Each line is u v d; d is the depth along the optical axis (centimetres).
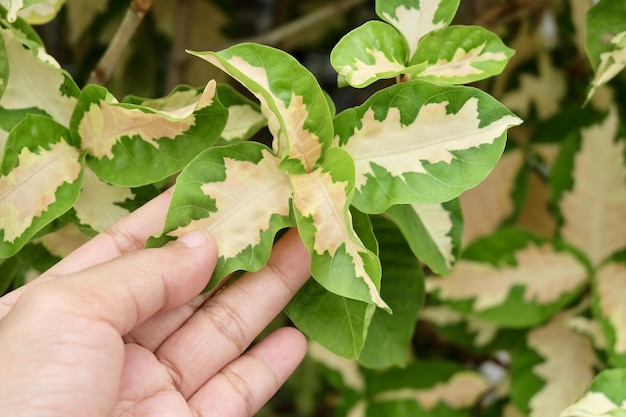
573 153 48
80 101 38
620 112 53
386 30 38
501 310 47
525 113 56
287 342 43
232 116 42
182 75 55
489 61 39
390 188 37
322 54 67
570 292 47
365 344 42
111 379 37
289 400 67
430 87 36
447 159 37
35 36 40
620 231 47
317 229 36
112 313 36
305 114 36
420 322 59
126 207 41
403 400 52
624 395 38
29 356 35
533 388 47
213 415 41
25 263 43
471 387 52
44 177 38
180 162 39
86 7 55
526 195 56
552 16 56
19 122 38
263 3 73
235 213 37
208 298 42
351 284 36
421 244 40
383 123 37
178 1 54
